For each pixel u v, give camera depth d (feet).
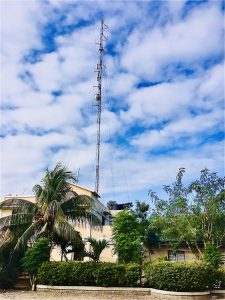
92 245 79.71
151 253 104.88
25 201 83.61
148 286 71.31
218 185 95.30
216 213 94.17
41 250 75.92
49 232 79.46
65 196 84.89
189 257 103.40
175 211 96.27
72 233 77.36
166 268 67.77
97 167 132.98
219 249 96.94
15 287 79.05
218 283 71.05
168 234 96.43
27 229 78.48
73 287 71.15
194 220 94.68
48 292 71.15
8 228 82.79
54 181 83.15
